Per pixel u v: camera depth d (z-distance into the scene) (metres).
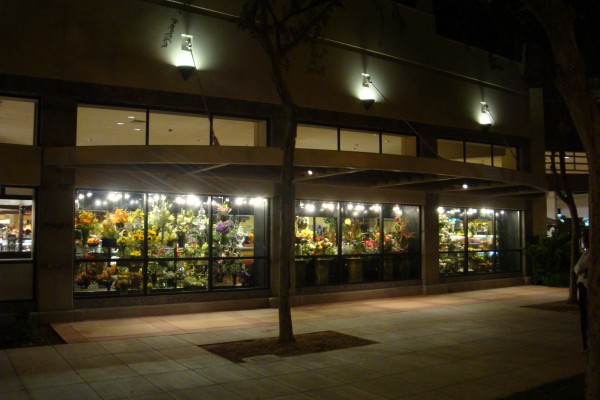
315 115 16.38
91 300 13.05
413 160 13.97
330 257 17.09
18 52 12.16
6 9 12.05
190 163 11.70
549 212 35.66
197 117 14.70
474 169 15.28
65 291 12.62
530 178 17.62
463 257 21.08
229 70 14.77
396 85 18.45
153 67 13.69
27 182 12.23
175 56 13.99
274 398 7.30
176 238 14.41
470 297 18.67
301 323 13.09
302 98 16.11
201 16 14.38
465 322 13.55
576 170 26.81
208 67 14.45
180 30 14.09
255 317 13.73
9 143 12.48
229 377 8.27
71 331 11.55
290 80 15.86
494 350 10.44
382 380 8.27
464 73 20.64
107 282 13.37
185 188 14.37
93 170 13.05
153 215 14.12
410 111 18.77
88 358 9.29
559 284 22.19
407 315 14.56
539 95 23.70
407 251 19.12
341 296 17.14
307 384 7.98
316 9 16.03
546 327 12.96
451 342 11.13
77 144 14.66
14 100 12.53
